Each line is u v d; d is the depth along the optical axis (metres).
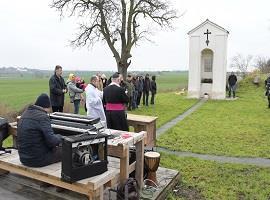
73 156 4.41
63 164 4.46
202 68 24.86
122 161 5.10
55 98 9.84
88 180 4.41
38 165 4.94
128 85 16.81
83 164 4.46
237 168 7.35
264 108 18.67
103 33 20.75
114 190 5.19
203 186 6.17
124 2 20.67
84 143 4.48
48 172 4.76
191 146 9.46
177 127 12.49
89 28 20.92
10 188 5.57
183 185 6.23
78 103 11.89
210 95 24.42
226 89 26.39
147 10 20.86
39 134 4.89
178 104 20.59
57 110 9.94
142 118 8.06
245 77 31.98
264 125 13.13
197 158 8.12
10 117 12.15
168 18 21.28
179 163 7.66
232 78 25.03
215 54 23.84
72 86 11.73
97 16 20.64
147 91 19.31
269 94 18.66
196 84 24.45
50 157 5.04
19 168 5.05
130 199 5.01
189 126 12.77
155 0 20.84
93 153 4.74
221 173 6.97
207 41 23.88
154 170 5.77
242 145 9.70
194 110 17.89
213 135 11.06
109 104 7.59
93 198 4.34
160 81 63.28
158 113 16.22
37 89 39.94
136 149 5.57
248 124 13.34
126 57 20.83
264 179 6.64
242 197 5.73
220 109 18.33
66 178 4.43
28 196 5.29
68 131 5.31
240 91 28.28
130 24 20.84
